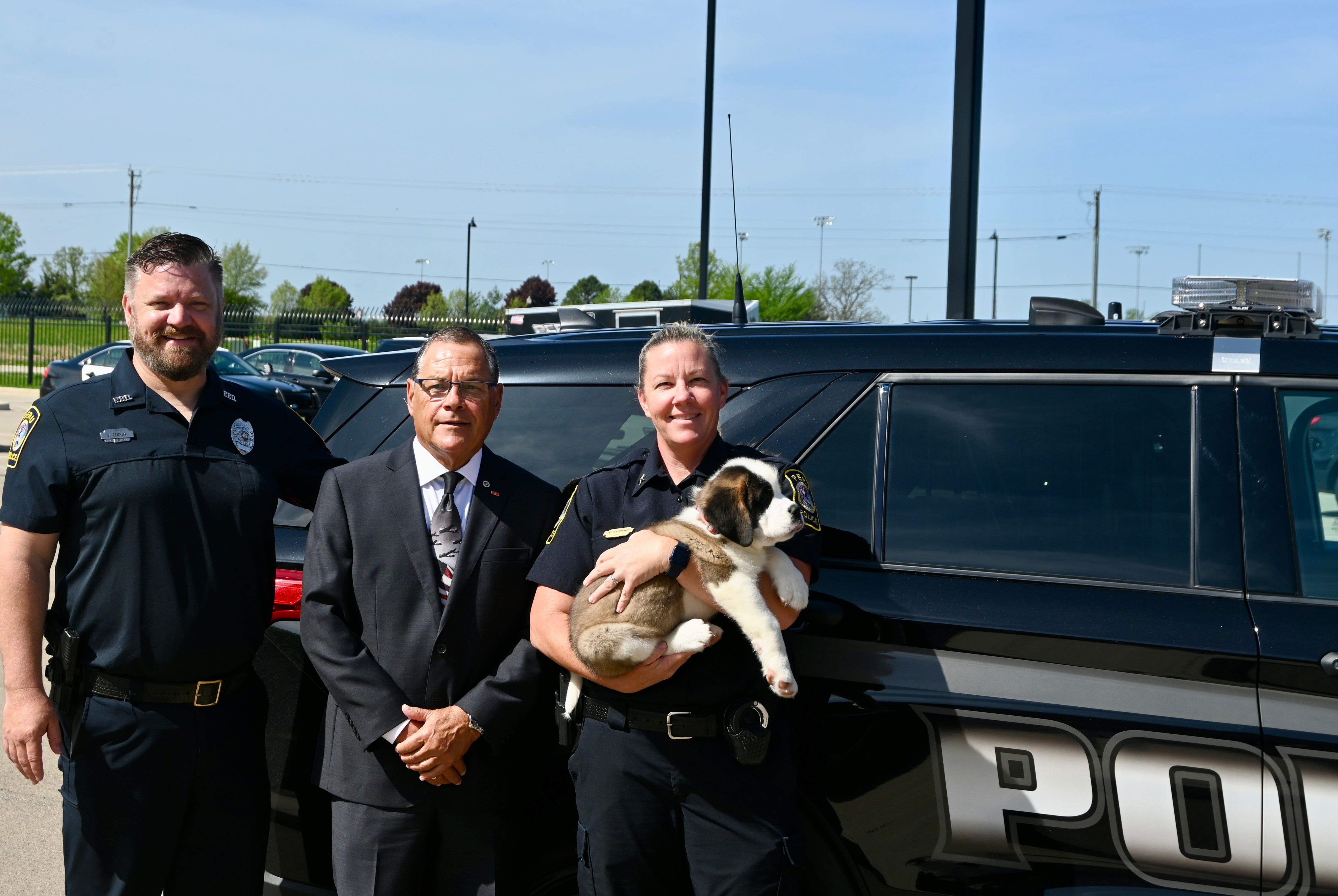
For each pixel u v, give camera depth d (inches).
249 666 110.3
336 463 117.9
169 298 103.3
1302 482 92.7
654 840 94.8
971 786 91.5
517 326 382.6
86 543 103.5
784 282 1227.2
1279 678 86.4
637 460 104.0
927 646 94.2
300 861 114.0
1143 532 94.4
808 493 96.7
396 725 99.5
